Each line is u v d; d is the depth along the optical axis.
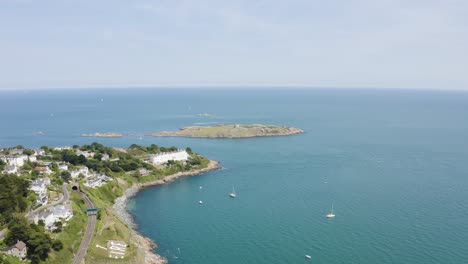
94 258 143.00
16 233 132.62
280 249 155.88
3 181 174.88
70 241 150.25
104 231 162.00
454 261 143.00
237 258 149.62
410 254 148.75
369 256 147.88
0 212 153.00
